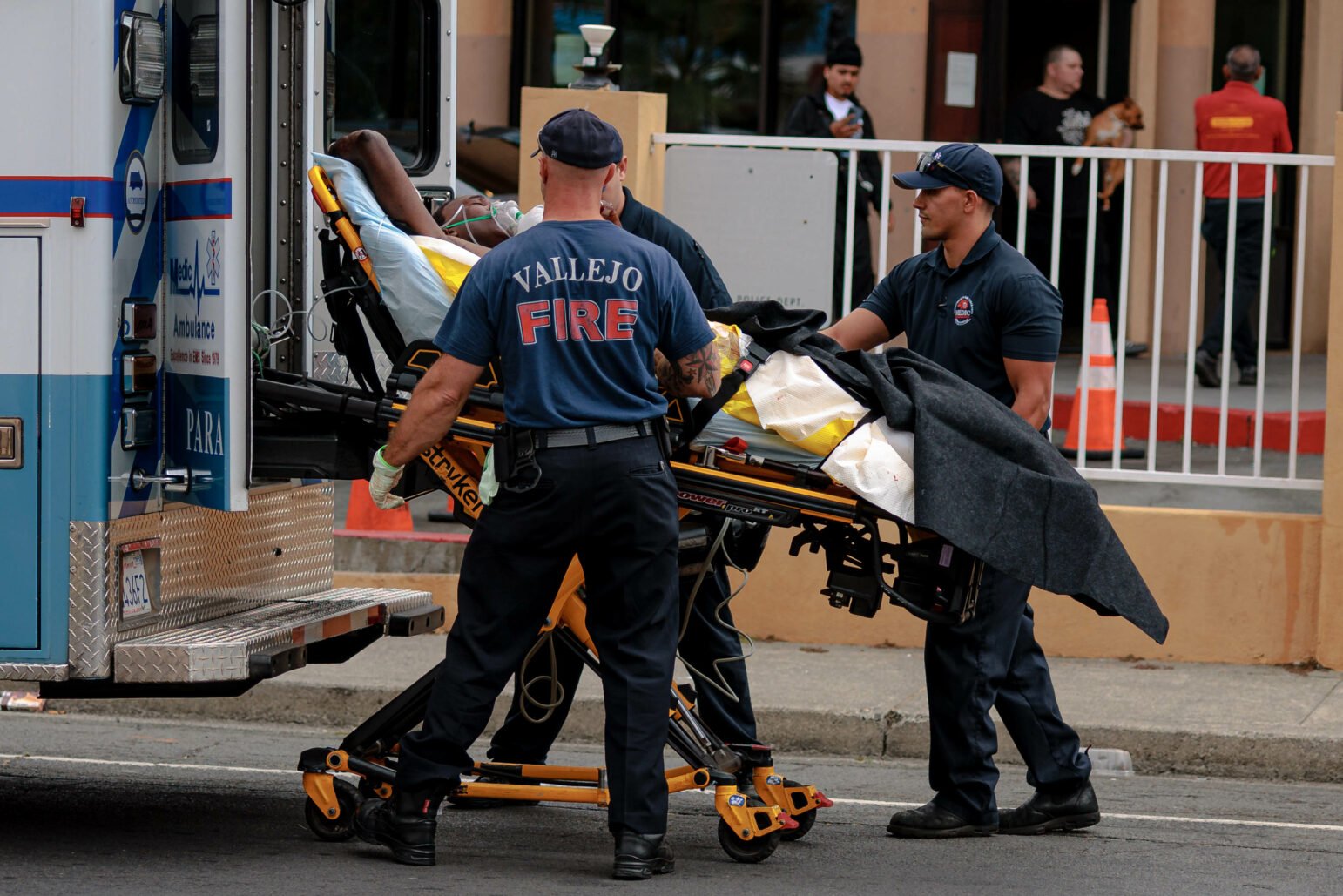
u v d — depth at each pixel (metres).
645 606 6.92
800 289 11.54
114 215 7.16
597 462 6.74
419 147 9.64
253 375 7.45
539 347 6.74
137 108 7.26
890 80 19.25
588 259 6.78
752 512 7.20
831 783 9.22
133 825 7.98
